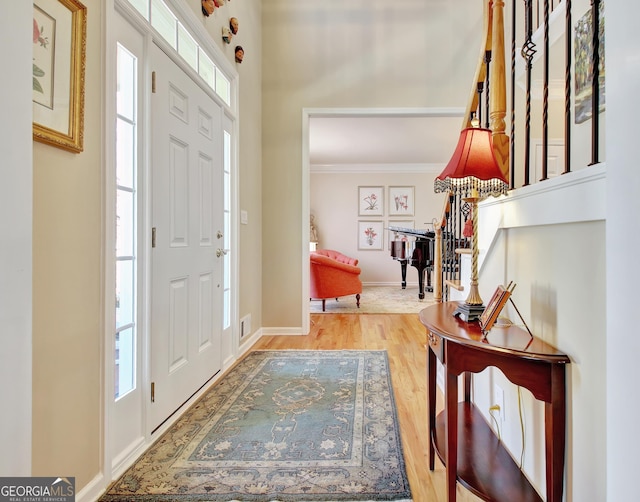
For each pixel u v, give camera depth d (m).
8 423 0.69
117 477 1.37
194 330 2.07
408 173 7.28
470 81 3.34
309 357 2.78
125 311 1.51
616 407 0.71
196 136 2.08
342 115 3.46
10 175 0.69
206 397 2.06
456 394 1.13
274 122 3.49
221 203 2.44
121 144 1.48
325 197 7.39
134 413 1.52
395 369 2.53
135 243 1.55
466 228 2.79
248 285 3.09
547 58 1.26
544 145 1.24
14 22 0.69
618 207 0.71
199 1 2.14
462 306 1.38
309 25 3.46
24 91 0.71
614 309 0.72
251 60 3.16
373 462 1.46
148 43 1.61
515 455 1.29
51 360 1.09
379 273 7.37
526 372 1.01
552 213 1.04
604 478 0.85
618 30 0.70
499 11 1.54
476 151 1.29
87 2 1.22
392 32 3.40
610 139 0.72
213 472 1.40
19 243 0.70
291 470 1.41
